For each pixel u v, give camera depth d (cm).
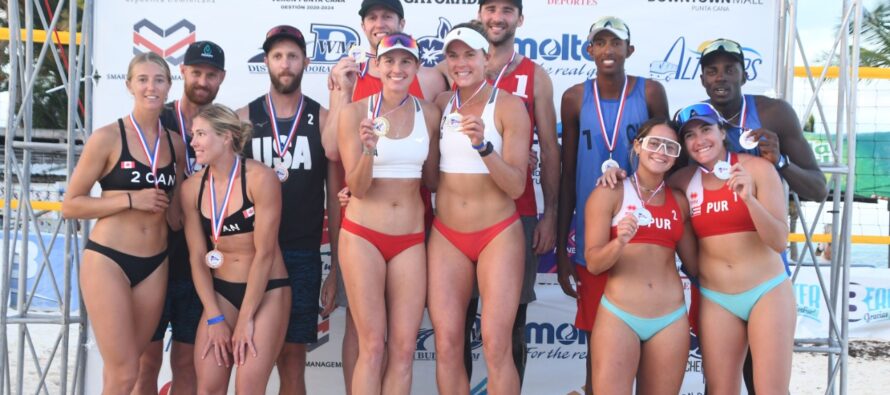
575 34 512
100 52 508
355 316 384
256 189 390
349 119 386
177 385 437
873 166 830
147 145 399
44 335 698
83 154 392
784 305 377
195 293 434
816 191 418
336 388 523
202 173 399
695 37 510
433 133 398
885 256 1109
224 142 387
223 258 397
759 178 380
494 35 435
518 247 388
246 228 395
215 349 389
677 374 384
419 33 511
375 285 380
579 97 448
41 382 480
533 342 525
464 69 379
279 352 410
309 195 444
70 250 480
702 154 380
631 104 440
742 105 431
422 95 446
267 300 399
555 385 525
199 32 511
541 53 513
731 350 385
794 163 424
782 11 499
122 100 511
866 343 729
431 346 521
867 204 832
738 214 377
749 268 380
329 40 513
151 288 401
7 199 470
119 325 386
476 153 383
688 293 522
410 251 388
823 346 484
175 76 511
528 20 512
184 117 450
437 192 400
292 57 435
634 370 383
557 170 444
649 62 512
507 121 382
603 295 395
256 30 512
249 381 386
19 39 474
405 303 383
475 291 435
